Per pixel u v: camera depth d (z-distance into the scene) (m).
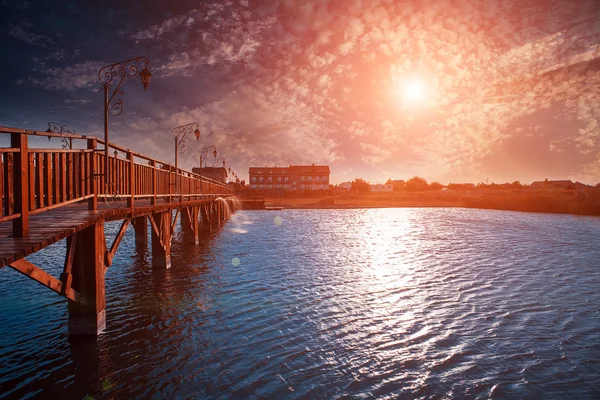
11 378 6.82
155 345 8.38
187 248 22.00
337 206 80.81
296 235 30.16
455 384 7.04
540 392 6.80
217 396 6.46
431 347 8.62
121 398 6.31
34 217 7.84
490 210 72.44
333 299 12.16
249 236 28.92
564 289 13.67
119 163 9.91
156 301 11.57
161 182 14.66
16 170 5.56
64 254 19.97
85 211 9.27
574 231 33.62
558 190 103.94
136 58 10.01
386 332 9.45
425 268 17.34
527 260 19.50
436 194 113.19
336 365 7.69
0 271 15.16
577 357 8.17
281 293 12.74
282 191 108.69
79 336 8.55
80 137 7.88
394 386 6.93
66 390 6.49
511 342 8.92
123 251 19.92
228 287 13.37
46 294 11.98
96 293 8.45
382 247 24.08
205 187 28.38
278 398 6.46
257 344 8.60
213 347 8.38
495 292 13.21
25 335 8.66
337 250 22.59
